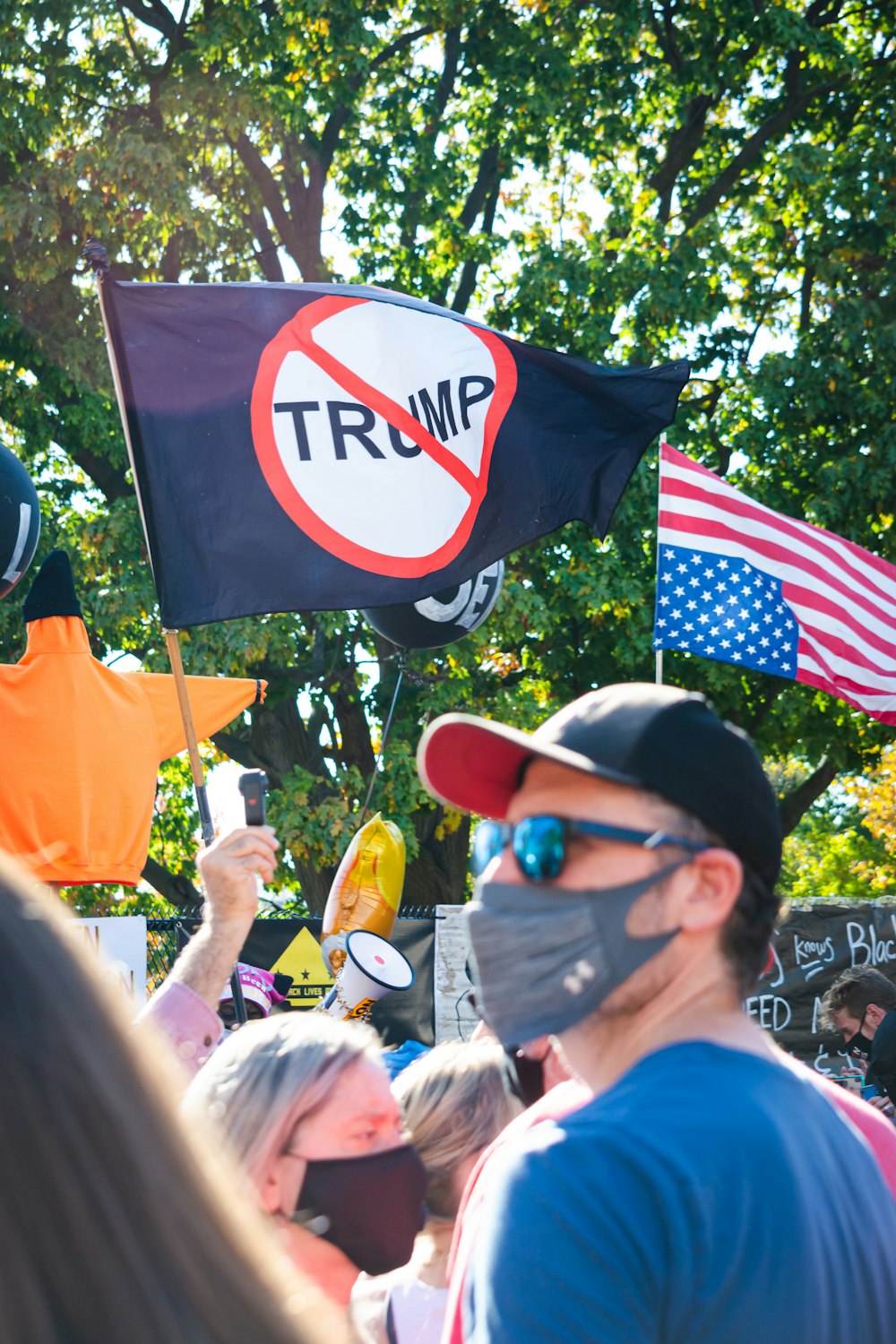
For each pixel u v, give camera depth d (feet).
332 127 46.11
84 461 44.06
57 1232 2.36
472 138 48.08
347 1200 5.87
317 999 24.14
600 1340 3.45
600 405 15.20
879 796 68.64
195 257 42.98
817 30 46.57
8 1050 2.36
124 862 16.44
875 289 46.19
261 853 8.27
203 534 13.60
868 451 45.03
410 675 30.91
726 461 47.93
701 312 43.68
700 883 4.19
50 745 16.25
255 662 41.29
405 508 14.33
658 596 22.65
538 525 15.01
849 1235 3.93
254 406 13.89
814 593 23.20
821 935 29.99
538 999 4.23
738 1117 3.80
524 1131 5.00
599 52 47.29
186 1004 7.85
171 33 43.11
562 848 4.25
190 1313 2.46
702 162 51.78
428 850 45.09
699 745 4.28
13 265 39.96
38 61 41.19
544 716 42.73
